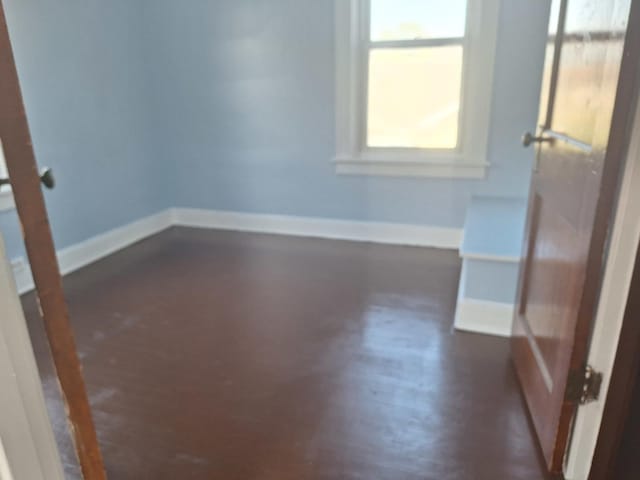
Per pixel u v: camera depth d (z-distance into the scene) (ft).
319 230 10.95
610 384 3.69
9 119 2.35
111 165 10.09
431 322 6.80
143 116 10.94
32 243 2.56
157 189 11.60
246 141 10.85
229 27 10.06
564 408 3.90
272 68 10.07
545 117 4.87
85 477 3.18
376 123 10.04
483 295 6.48
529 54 8.39
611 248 3.46
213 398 5.23
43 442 2.55
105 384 5.51
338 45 9.38
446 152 9.72
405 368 5.71
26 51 7.99
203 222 11.90
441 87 9.36
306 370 5.71
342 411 4.98
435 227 10.02
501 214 8.13
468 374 5.56
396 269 8.84
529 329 5.16
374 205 10.33
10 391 2.31
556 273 4.30
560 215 4.24
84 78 9.21
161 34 10.61
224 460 4.36
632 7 2.89
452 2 8.78
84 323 7.00
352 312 7.16
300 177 10.71
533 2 8.10
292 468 4.25
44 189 8.55
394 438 4.58
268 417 4.91
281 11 9.59
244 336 6.55
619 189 3.34
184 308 7.44
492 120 8.97
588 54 3.63
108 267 9.29
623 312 3.52
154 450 4.49
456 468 4.20
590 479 3.97
